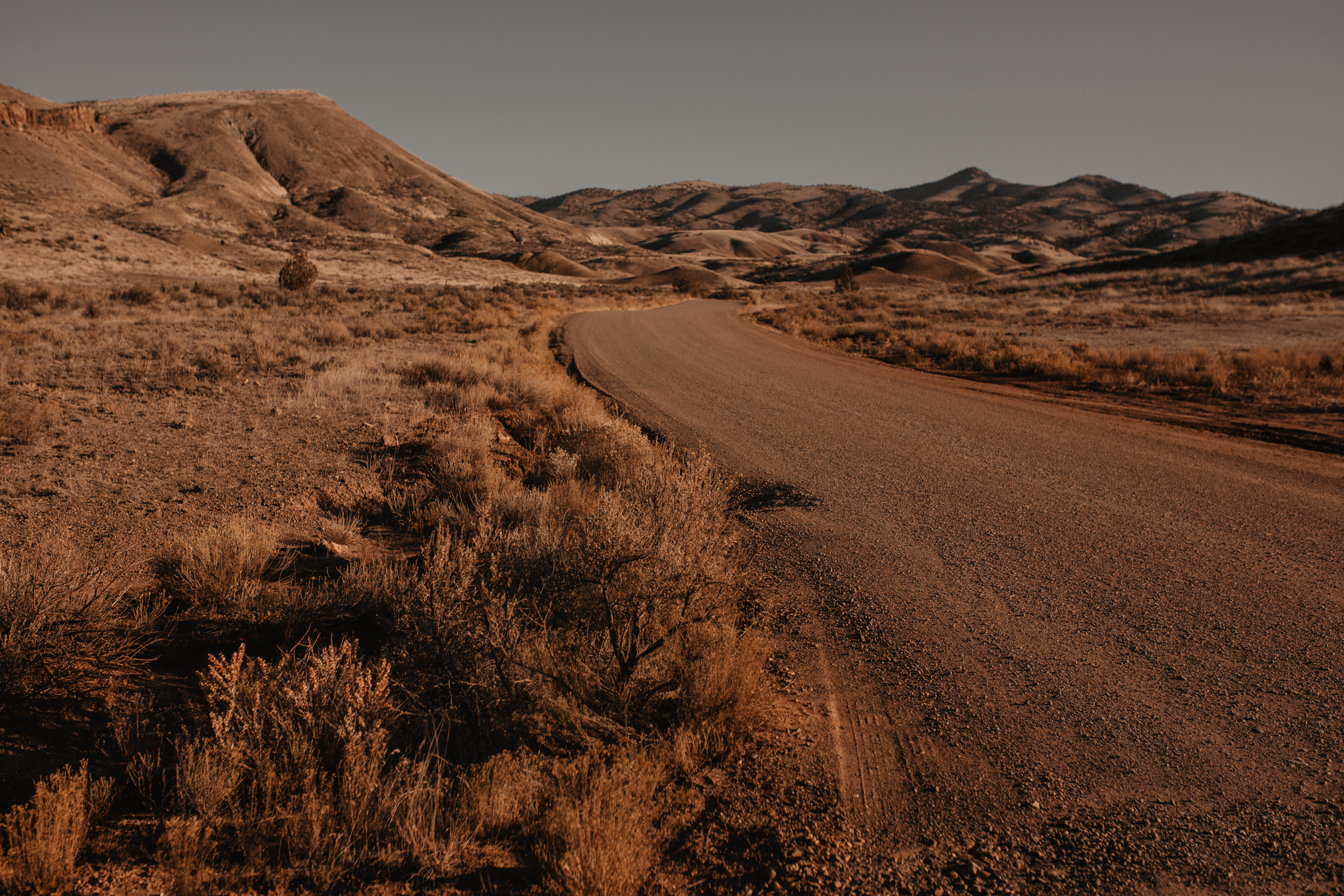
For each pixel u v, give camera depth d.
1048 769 3.23
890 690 3.94
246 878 2.38
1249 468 8.66
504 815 2.69
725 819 2.85
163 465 7.50
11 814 2.29
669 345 24.95
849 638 4.59
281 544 5.74
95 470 7.12
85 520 5.79
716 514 5.74
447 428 9.98
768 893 2.46
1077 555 5.97
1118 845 2.75
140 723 3.12
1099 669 4.13
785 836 2.76
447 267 116.69
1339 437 10.09
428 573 3.92
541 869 2.48
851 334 29.52
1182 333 26.88
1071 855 2.69
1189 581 5.36
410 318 29.33
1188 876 2.58
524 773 2.87
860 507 7.41
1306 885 2.53
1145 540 6.27
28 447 7.81
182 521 5.94
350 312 32.12
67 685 3.29
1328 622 4.64
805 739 3.46
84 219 82.12
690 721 3.33
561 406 12.70
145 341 17.50
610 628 3.70
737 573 5.33
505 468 8.64
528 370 15.05
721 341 26.78
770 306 54.56
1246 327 28.75
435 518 6.60
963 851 2.71
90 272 55.81
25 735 2.95
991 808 2.97
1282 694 3.81
